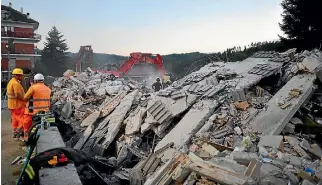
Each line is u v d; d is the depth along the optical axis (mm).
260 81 11766
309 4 16047
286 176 5254
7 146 6457
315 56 11109
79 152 4496
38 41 36438
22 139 6992
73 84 20516
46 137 5766
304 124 8359
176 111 9812
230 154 6461
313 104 9453
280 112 8453
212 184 4863
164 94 11000
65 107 13938
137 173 7520
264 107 9062
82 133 11078
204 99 9977
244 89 10352
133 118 10469
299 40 16891
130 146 9398
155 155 7949
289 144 7379
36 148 5121
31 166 4074
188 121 9070
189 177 5383
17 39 34625
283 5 17453
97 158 8766
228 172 4973
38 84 6828
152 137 10008
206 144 7680
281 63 12070
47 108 6844
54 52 59562
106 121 11266
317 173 5543
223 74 11945
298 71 10500
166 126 9633
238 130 8305
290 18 17172
